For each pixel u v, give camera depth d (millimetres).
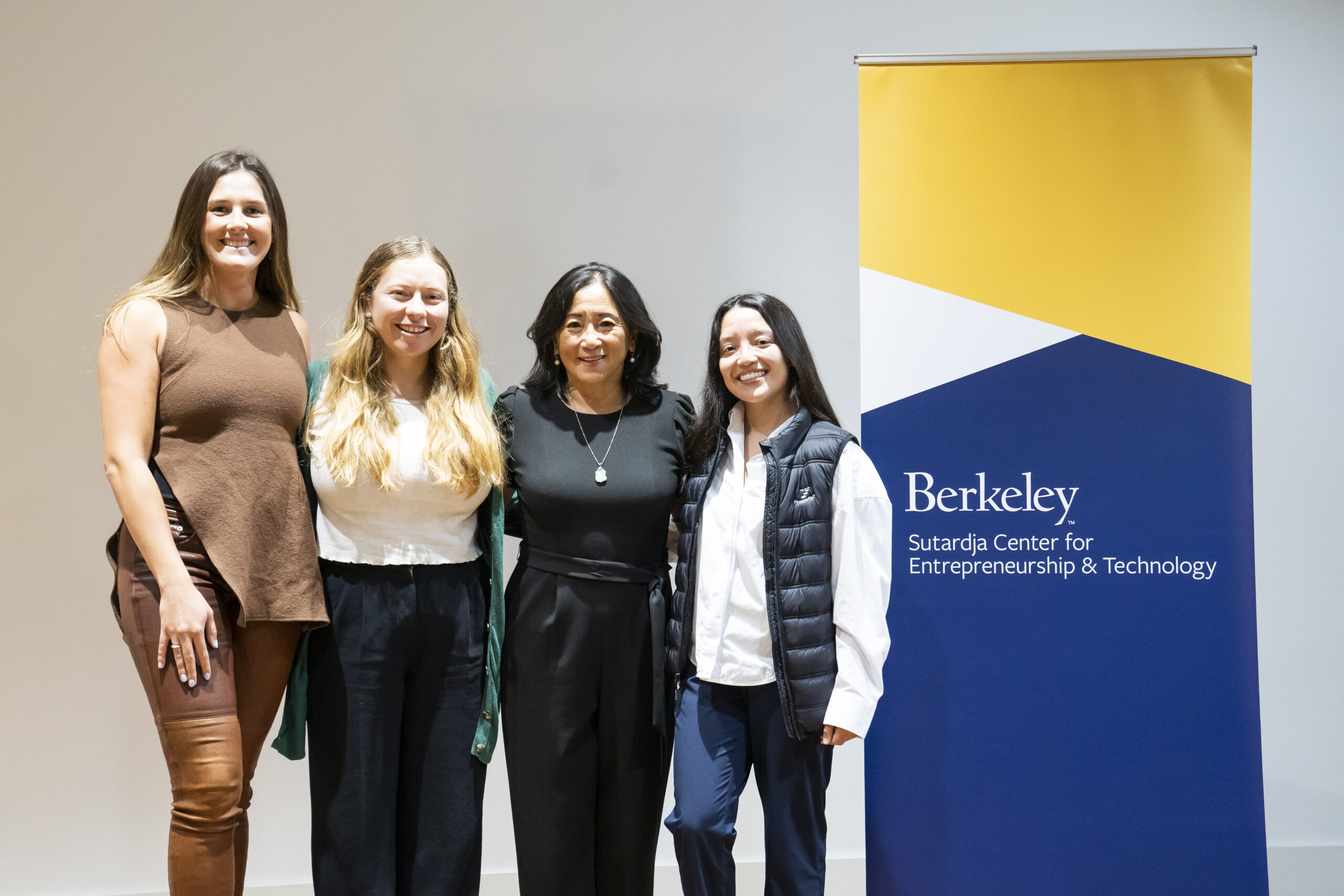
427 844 2016
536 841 2059
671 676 2129
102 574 3127
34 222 3111
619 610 2059
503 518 2096
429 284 2023
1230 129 2355
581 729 2068
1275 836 3238
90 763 3107
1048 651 2344
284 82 3191
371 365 2059
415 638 1992
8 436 3086
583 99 3264
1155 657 2330
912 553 2361
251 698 1914
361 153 3201
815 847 2021
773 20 3311
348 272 3188
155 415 1837
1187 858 2311
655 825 2137
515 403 2213
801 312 3301
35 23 3121
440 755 2020
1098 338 2352
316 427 2014
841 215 3311
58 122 3125
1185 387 2344
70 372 3117
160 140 3156
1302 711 3244
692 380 3277
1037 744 2338
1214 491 2332
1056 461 2350
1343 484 3268
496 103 3246
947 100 2385
